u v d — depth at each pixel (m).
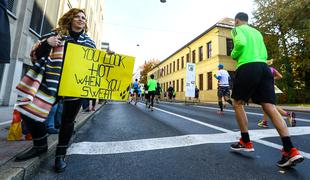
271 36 21.31
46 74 2.15
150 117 7.13
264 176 2.23
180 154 2.93
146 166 2.48
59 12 11.09
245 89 2.77
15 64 7.09
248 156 2.87
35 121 2.19
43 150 2.33
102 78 2.44
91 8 21.02
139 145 3.36
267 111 2.64
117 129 4.73
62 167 2.25
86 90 2.33
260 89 2.71
